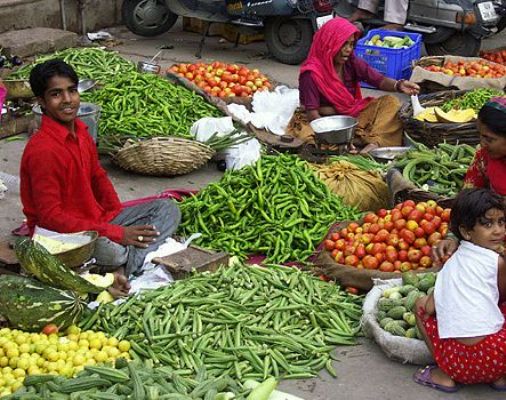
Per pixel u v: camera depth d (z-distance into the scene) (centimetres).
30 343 398
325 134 659
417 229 476
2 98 614
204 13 988
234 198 548
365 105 716
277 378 407
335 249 493
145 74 746
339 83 708
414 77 823
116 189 637
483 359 379
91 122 637
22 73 791
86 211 483
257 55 1039
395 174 557
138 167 650
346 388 402
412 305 425
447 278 385
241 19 995
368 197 586
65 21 1060
